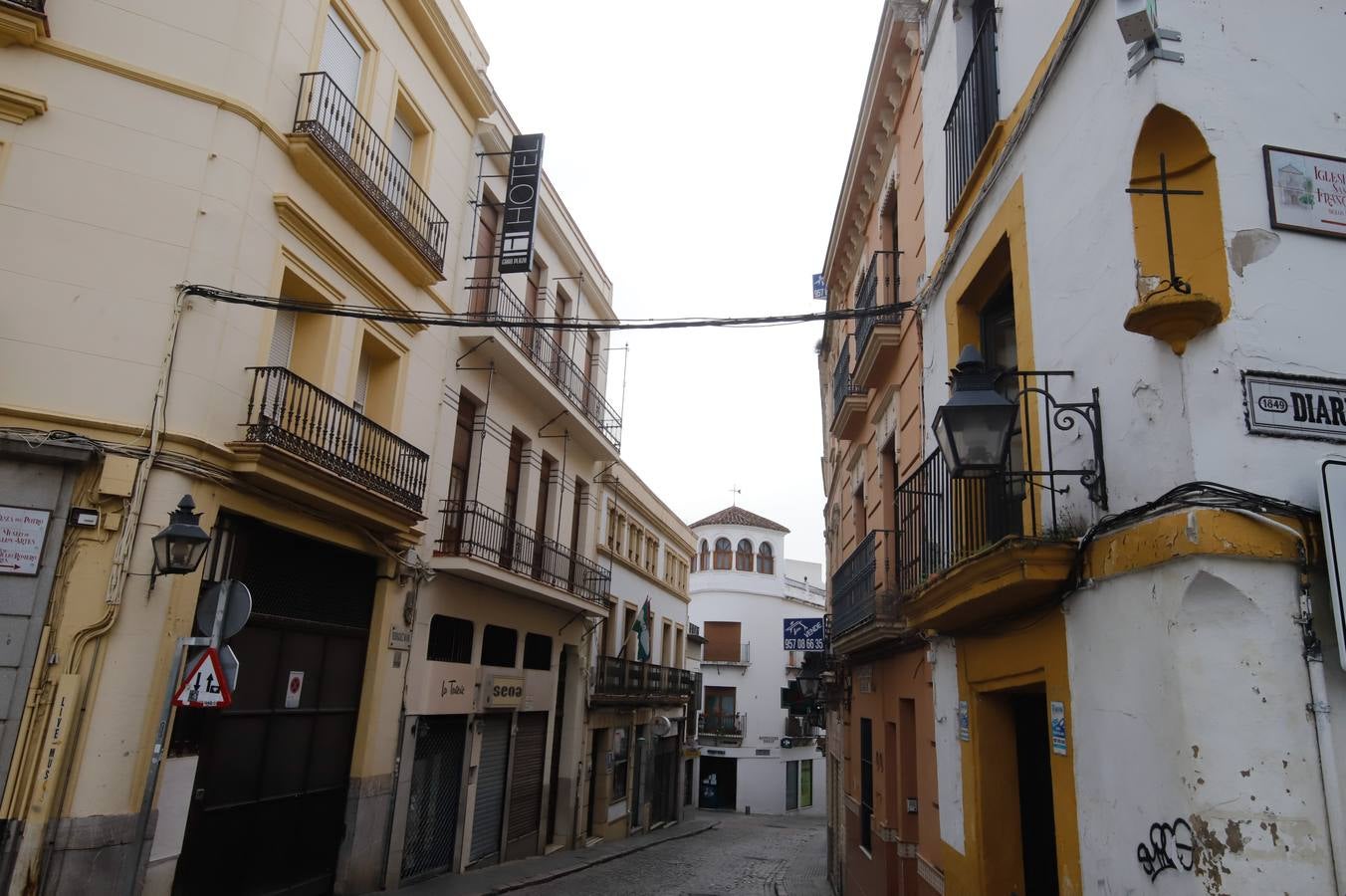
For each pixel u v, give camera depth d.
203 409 8.70
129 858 7.61
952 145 7.71
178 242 8.73
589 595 19.84
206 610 7.32
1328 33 4.19
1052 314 5.27
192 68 9.11
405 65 12.57
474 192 14.86
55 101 8.46
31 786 7.27
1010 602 5.33
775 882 17.30
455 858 13.98
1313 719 3.35
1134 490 4.15
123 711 7.77
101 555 7.88
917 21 9.47
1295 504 3.53
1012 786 6.34
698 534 45.31
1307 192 3.94
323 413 10.18
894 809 9.84
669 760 29.56
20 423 7.85
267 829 9.77
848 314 7.71
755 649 43.47
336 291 10.87
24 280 8.09
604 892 14.33
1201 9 4.16
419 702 12.83
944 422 4.88
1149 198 4.18
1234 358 3.69
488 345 14.52
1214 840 3.34
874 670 11.25
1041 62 5.66
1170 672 3.68
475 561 13.58
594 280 21.33
